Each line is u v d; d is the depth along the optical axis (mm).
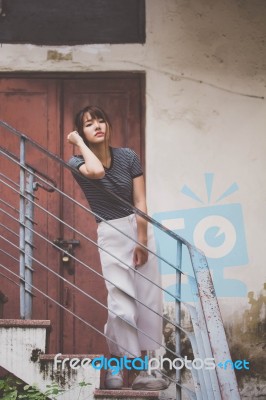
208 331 3865
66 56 6133
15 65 6109
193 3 6223
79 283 5926
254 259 5930
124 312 4172
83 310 5902
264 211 5992
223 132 6086
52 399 4039
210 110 6109
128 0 6262
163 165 6031
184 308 5840
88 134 4293
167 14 6207
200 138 6074
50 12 6234
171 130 6082
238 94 6137
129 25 6207
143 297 4324
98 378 4090
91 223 5996
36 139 6098
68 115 6137
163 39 6176
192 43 6180
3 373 5355
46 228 5977
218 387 3791
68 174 6062
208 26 6203
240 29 6207
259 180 6035
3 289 5867
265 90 6137
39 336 4148
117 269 4250
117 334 4184
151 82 6129
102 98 6160
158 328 4320
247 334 5844
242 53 6184
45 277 5918
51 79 6176
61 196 6016
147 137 6062
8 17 6211
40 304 5895
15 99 6141
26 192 4688
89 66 6125
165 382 4176
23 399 4402
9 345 4137
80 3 6277
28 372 4105
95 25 6203
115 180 4312
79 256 5949
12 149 6090
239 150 6066
